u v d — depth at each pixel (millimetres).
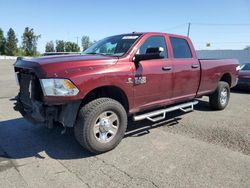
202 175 3688
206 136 5254
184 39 6105
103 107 4242
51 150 4551
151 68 5027
